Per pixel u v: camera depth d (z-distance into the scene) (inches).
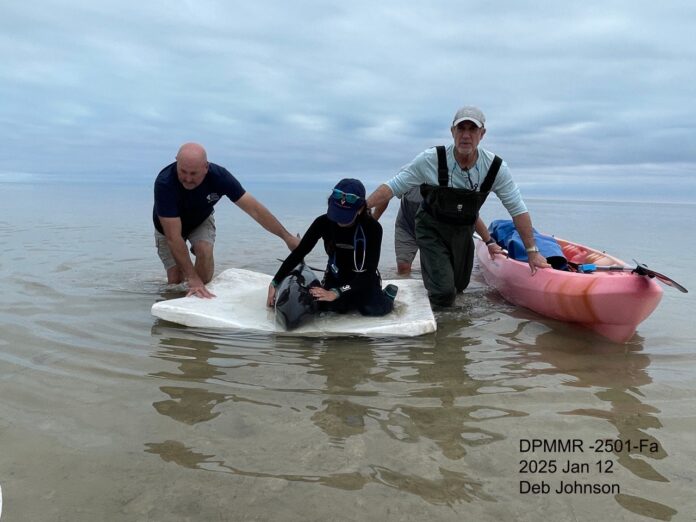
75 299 172.7
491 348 134.0
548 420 92.7
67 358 118.0
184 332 141.1
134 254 271.7
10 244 294.4
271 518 65.1
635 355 130.5
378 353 128.5
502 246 215.0
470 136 155.7
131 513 65.4
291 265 157.4
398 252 238.8
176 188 171.5
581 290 146.3
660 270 269.4
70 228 391.5
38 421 88.4
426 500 69.3
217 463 76.9
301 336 141.1
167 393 100.9
